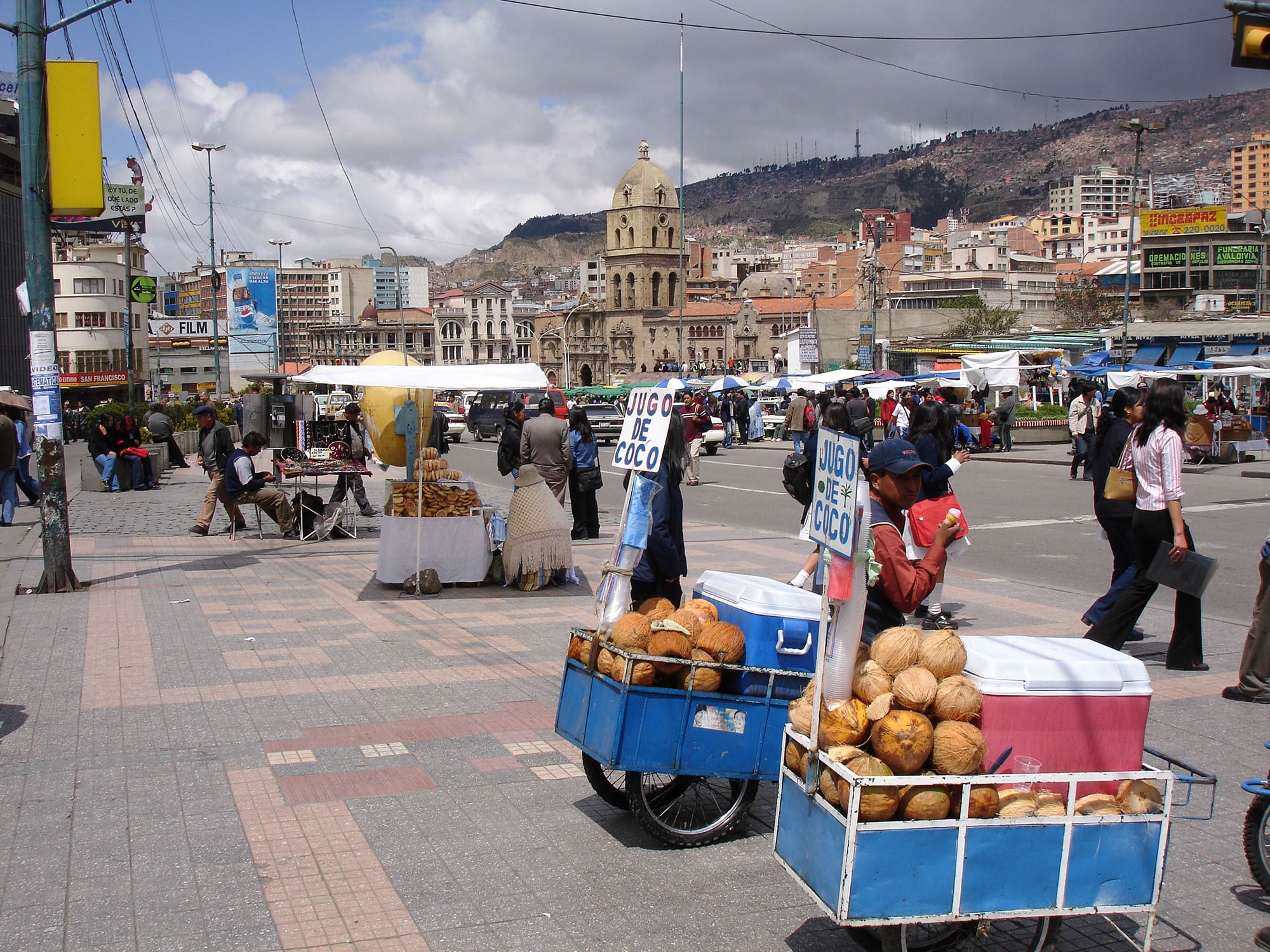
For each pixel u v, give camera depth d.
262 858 4.82
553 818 5.32
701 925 4.29
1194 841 5.13
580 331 143.12
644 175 134.88
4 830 5.08
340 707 7.05
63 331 74.56
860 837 3.59
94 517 17.78
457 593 11.18
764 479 25.62
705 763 4.90
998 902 3.73
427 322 150.00
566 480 14.81
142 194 48.44
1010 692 3.95
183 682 7.59
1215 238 93.81
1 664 8.05
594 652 5.11
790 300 135.75
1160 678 7.84
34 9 10.55
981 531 15.85
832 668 4.10
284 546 14.64
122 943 4.07
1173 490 7.51
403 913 4.33
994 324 75.44
